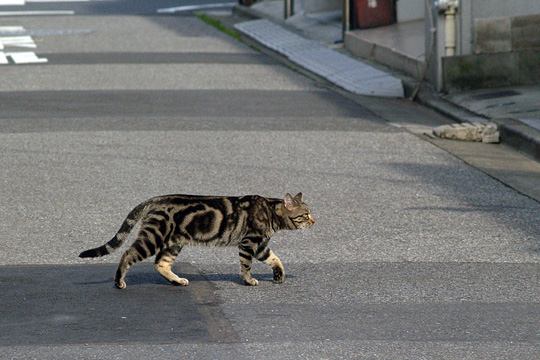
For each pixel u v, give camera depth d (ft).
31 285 37.22
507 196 51.42
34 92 78.64
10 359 30.25
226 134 64.49
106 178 53.72
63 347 31.17
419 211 48.34
